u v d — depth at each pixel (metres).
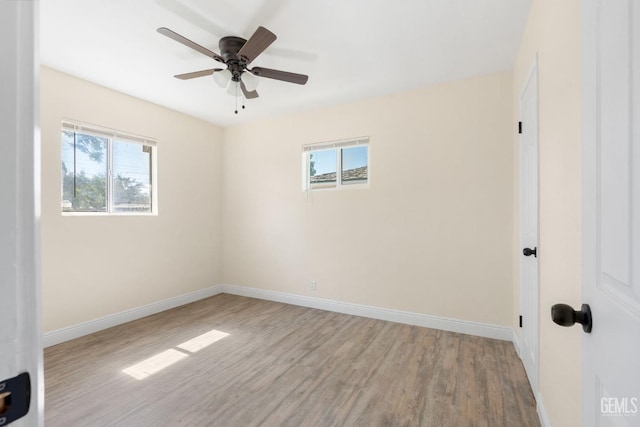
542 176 1.65
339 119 3.50
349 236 3.45
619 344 0.58
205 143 4.10
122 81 2.88
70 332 2.73
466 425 1.64
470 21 2.00
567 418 1.24
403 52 2.39
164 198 3.58
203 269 4.07
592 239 0.71
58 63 2.54
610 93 0.64
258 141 4.07
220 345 2.63
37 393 0.37
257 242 4.08
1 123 0.34
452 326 2.90
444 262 2.95
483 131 2.79
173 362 2.33
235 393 1.93
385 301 3.23
